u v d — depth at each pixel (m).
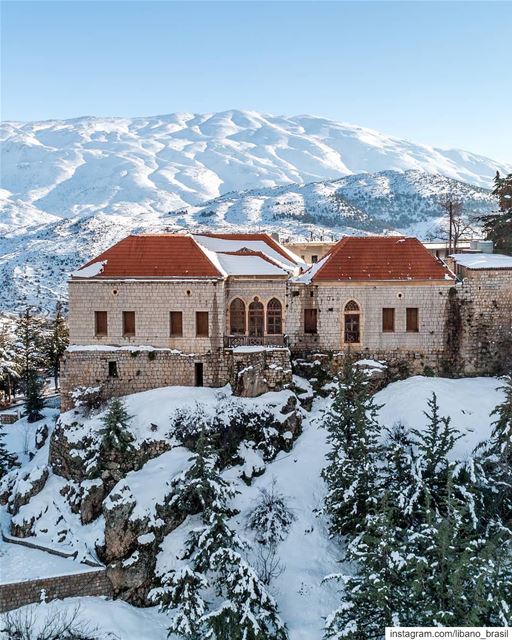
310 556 41.28
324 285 56.56
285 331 56.97
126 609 39.41
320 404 54.62
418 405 50.69
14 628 36.75
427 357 56.97
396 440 46.78
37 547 43.50
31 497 47.09
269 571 40.44
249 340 55.59
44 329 98.31
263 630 34.88
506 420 40.50
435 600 29.39
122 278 54.56
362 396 43.12
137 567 40.62
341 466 40.84
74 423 51.34
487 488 38.16
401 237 59.34
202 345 54.59
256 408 50.94
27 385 79.69
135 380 54.41
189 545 41.03
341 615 30.94
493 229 73.38
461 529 33.56
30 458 60.56
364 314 56.62
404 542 31.56
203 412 49.81
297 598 38.84
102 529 43.16
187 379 54.34
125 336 54.94
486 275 56.81
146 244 56.72
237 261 59.59
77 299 54.94
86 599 39.97
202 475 41.97
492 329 57.12
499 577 29.92
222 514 39.97
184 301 54.53
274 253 67.62
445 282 56.47
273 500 44.62
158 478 44.59
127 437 47.19
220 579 37.56
